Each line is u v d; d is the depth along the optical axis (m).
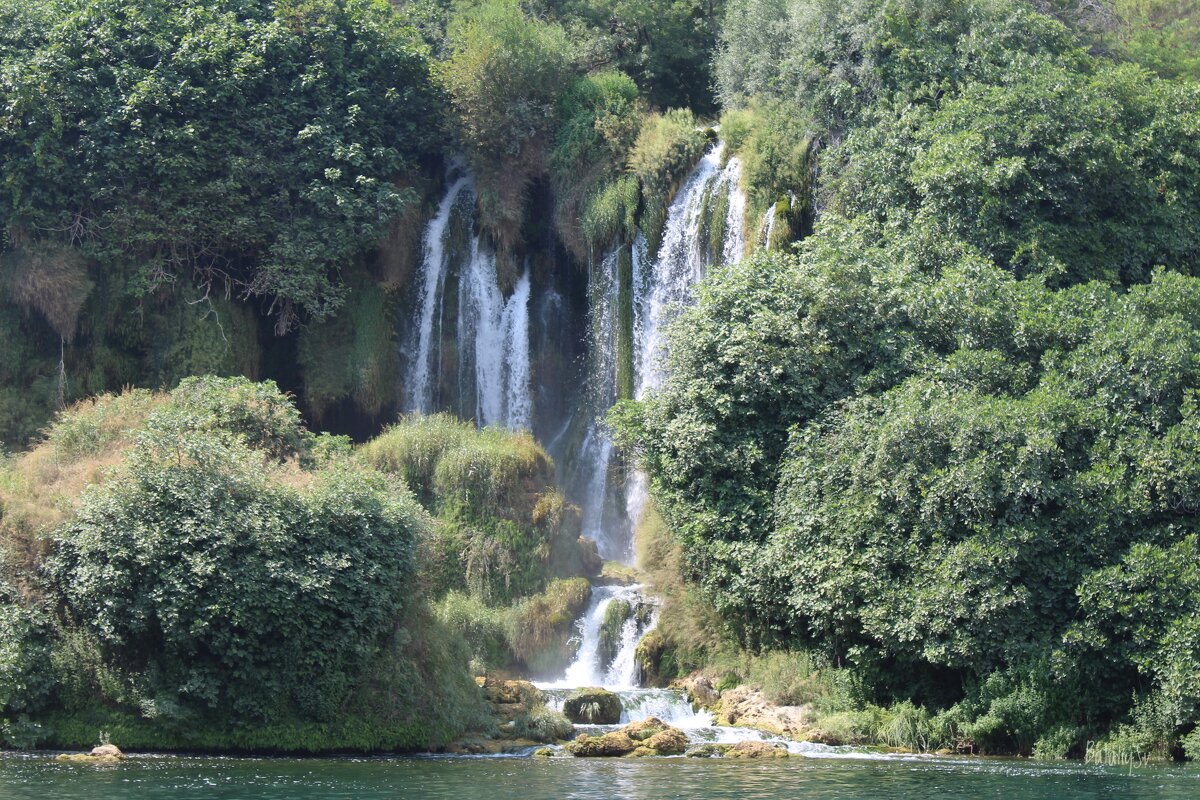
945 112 36.69
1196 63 48.38
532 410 43.78
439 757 24.56
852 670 28.45
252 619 24.66
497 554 33.53
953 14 41.66
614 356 42.28
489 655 31.20
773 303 32.16
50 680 24.19
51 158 37.91
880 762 24.14
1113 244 35.19
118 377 38.78
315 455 32.00
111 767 21.94
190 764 22.53
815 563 28.50
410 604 26.98
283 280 40.25
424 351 43.97
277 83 42.41
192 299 39.56
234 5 43.50
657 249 42.47
